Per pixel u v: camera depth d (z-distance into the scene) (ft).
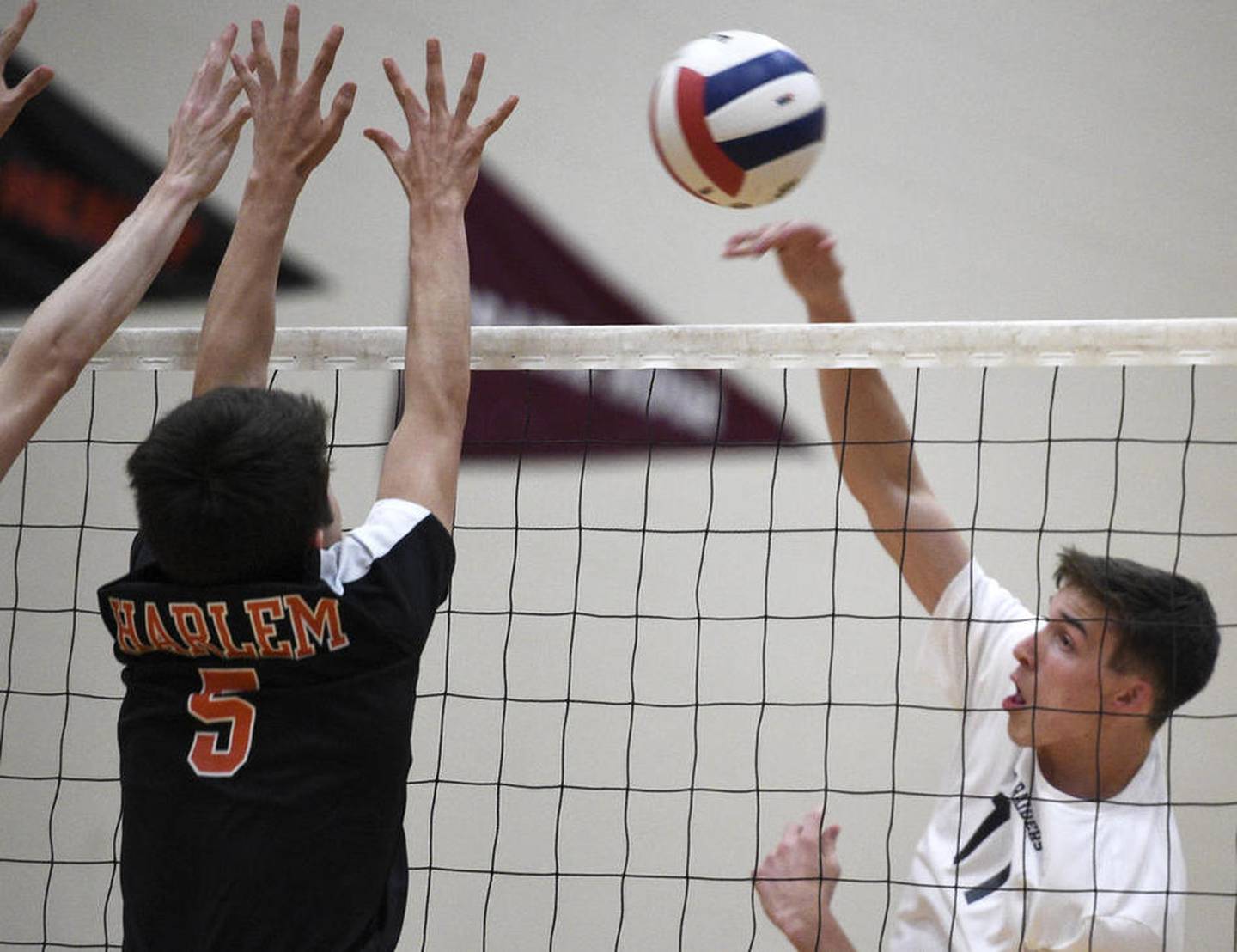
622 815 57.21
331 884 17.04
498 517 58.44
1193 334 25.68
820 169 59.31
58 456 60.49
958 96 59.36
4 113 23.48
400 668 17.63
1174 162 58.80
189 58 60.90
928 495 30.04
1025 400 58.29
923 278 58.85
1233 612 56.39
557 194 59.52
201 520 16.67
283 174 23.09
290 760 17.15
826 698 57.21
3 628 59.77
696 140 27.61
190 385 60.85
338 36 22.71
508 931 56.80
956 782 28.76
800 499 57.88
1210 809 55.11
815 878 27.50
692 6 60.03
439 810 57.72
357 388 58.65
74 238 60.49
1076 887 26.21
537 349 26.43
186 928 16.97
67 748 59.00
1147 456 57.62
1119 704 27.40
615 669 57.98
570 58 60.13
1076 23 59.36
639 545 58.08
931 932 27.53
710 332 26.35
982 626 28.84
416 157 21.79
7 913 58.18
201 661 17.58
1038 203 58.95
